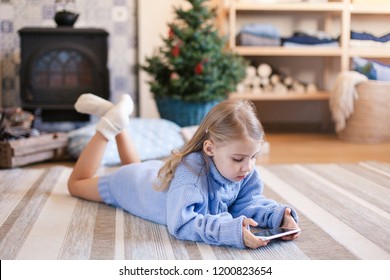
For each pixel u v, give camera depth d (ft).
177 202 5.06
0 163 8.76
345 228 5.57
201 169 5.18
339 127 12.15
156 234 5.34
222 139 4.96
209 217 5.02
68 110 12.72
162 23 13.56
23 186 7.38
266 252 4.82
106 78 12.41
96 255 4.75
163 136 10.22
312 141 12.19
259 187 5.75
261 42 12.89
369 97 11.77
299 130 14.21
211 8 12.81
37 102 12.41
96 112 7.02
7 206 6.37
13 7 13.17
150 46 13.57
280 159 9.83
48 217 5.93
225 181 5.27
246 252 4.82
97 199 6.49
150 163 6.34
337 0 13.04
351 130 12.10
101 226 5.61
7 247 4.97
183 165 5.19
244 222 4.93
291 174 8.27
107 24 13.55
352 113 12.00
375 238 5.26
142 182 5.85
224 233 4.88
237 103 5.16
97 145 6.66
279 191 7.16
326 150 10.89
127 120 6.75
